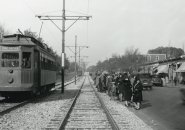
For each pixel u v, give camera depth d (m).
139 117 15.34
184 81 60.47
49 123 12.50
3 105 18.55
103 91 33.44
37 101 22.08
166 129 12.02
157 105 20.84
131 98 19.59
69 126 11.99
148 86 41.16
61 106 18.94
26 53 20.44
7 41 20.61
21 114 14.92
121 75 23.08
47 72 26.41
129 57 97.94
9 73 20.09
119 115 15.52
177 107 19.47
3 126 11.65
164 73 71.31
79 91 34.25
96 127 11.77
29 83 20.31
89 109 17.72
